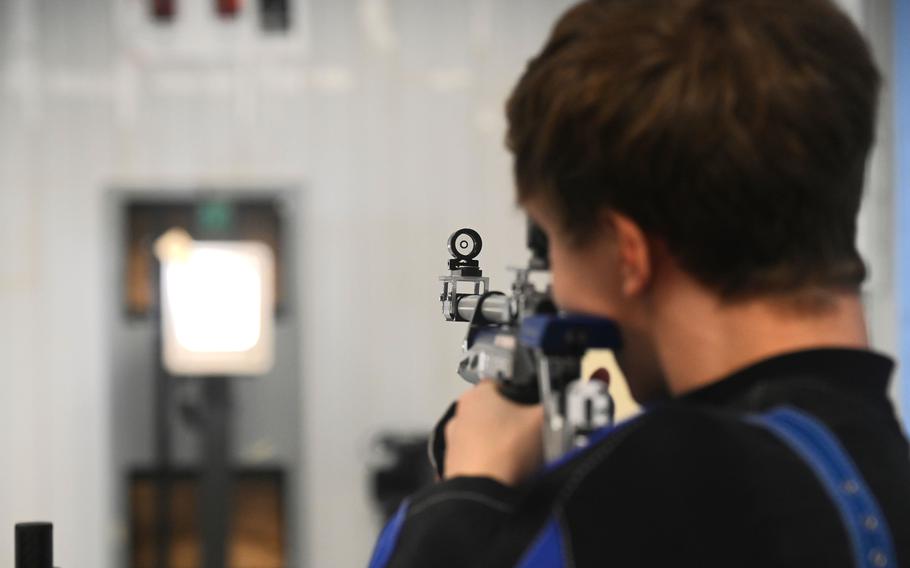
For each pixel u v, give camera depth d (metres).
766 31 0.49
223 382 3.23
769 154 0.47
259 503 3.44
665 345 0.52
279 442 3.42
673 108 0.48
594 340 0.52
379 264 3.42
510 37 3.41
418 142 3.41
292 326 3.43
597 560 0.45
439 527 0.49
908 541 0.46
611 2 0.51
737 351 0.51
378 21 3.41
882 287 3.06
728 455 0.47
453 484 0.51
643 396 0.56
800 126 0.48
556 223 0.54
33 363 3.40
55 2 3.40
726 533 0.46
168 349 3.21
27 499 3.37
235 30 3.43
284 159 3.43
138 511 3.46
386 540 0.53
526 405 0.56
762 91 0.47
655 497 0.46
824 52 0.49
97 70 3.42
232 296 3.23
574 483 0.47
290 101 3.43
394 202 3.41
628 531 0.46
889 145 3.04
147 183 3.43
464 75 3.41
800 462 0.47
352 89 3.42
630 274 0.51
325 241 3.42
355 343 3.41
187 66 3.43
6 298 3.39
